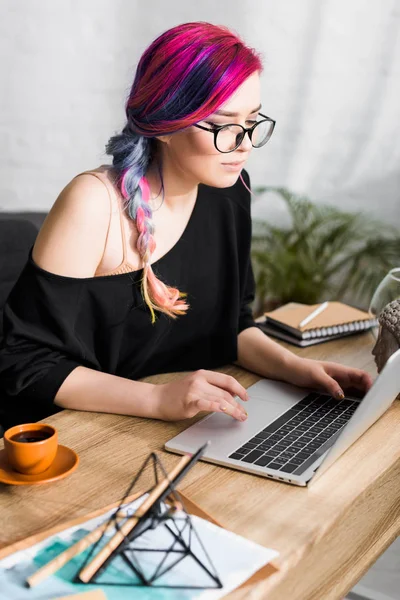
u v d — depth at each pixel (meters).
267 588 0.94
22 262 1.96
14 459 1.13
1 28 3.44
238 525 1.06
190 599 0.88
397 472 1.40
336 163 3.73
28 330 1.47
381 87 3.59
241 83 1.37
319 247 3.64
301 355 1.76
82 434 1.32
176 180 1.58
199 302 1.73
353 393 1.55
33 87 3.53
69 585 0.90
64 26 3.48
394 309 1.50
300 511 1.11
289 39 3.58
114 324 1.59
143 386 1.41
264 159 3.78
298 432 1.34
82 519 1.04
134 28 3.52
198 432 1.32
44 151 3.62
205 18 3.55
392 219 3.71
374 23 3.52
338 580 1.09
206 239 1.72
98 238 1.51
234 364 1.74
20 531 1.03
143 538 0.98
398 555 2.20
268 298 3.69
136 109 1.46
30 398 1.44
